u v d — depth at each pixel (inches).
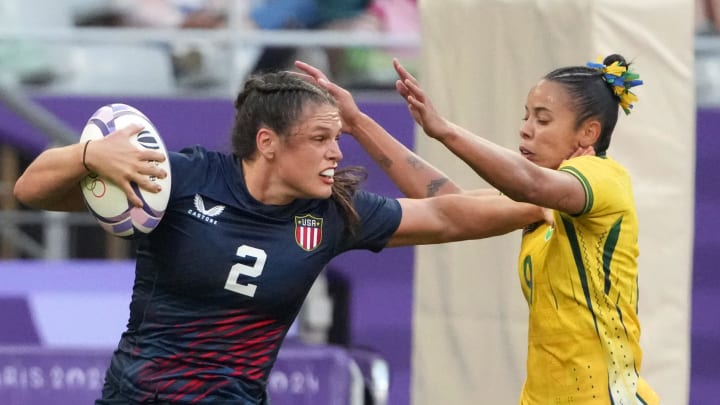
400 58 1067.9
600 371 545.3
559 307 547.5
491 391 701.9
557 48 683.4
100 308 925.2
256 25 1090.1
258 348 511.2
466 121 705.0
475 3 700.0
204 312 501.0
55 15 1112.2
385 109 970.7
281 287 503.2
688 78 687.1
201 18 1102.4
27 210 1018.7
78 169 482.0
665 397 691.4
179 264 496.4
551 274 548.1
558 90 547.8
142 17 1113.4
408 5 1100.5
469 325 706.2
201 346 502.0
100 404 515.8
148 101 993.5
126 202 485.4
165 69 1086.4
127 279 955.3
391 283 966.4
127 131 484.7
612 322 545.0
